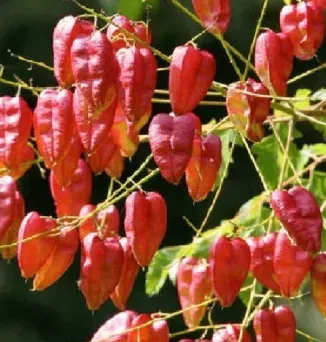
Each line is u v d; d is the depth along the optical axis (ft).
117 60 4.67
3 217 4.87
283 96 4.90
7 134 4.83
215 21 4.92
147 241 4.82
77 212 5.00
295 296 4.89
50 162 4.74
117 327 4.99
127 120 4.69
